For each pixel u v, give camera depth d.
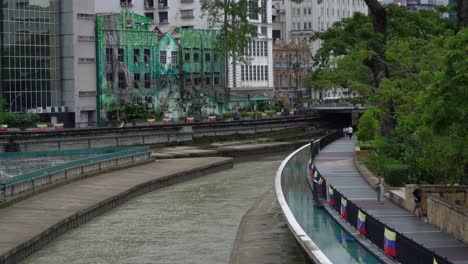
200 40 136.62
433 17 66.62
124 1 143.50
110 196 58.34
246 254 39.50
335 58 94.31
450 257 29.33
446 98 29.17
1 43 108.31
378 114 58.78
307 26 191.12
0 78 108.19
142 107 121.12
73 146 98.94
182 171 75.31
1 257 37.50
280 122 136.00
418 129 36.38
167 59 130.38
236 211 55.50
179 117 127.81
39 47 112.81
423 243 32.19
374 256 29.59
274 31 194.00
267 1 154.12
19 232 44.00
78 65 115.31
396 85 47.12
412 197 39.59
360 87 58.44
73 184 64.50
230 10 62.06
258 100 151.00
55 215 49.81
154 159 85.62
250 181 72.88
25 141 93.56
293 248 40.38
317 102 158.38
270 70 155.38
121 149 83.38
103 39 118.56
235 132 123.75
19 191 56.00
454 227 33.56
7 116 104.25
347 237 33.31
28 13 111.31
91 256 41.88
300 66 170.12
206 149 103.12
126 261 40.75
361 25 69.81
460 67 28.88
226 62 141.38
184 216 53.97
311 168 51.28
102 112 118.25
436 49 44.19
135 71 124.25
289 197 44.25
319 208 40.78
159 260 40.91
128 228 49.75
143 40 125.38
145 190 66.38
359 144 71.12
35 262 40.53
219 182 73.19
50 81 114.25
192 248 43.62
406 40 51.38
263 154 104.69
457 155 33.62
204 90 137.25
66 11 114.69
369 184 49.84
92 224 51.31
